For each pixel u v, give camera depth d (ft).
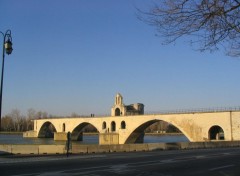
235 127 277.23
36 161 85.71
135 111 503.20
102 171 66.95
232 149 152.97
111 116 442.50
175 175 64.59
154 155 110.73
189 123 319.27
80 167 73.05
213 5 39.45
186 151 135.85
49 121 573.33
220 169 75.10
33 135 594.24
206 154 117.39
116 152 127.44
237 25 41.32
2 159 91.35
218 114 291.38
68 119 526.57
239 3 39.88
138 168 73.61
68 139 103.09
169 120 343.26
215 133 304.09
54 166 74.28
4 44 91.09
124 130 416.26
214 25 41.16
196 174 66.44
